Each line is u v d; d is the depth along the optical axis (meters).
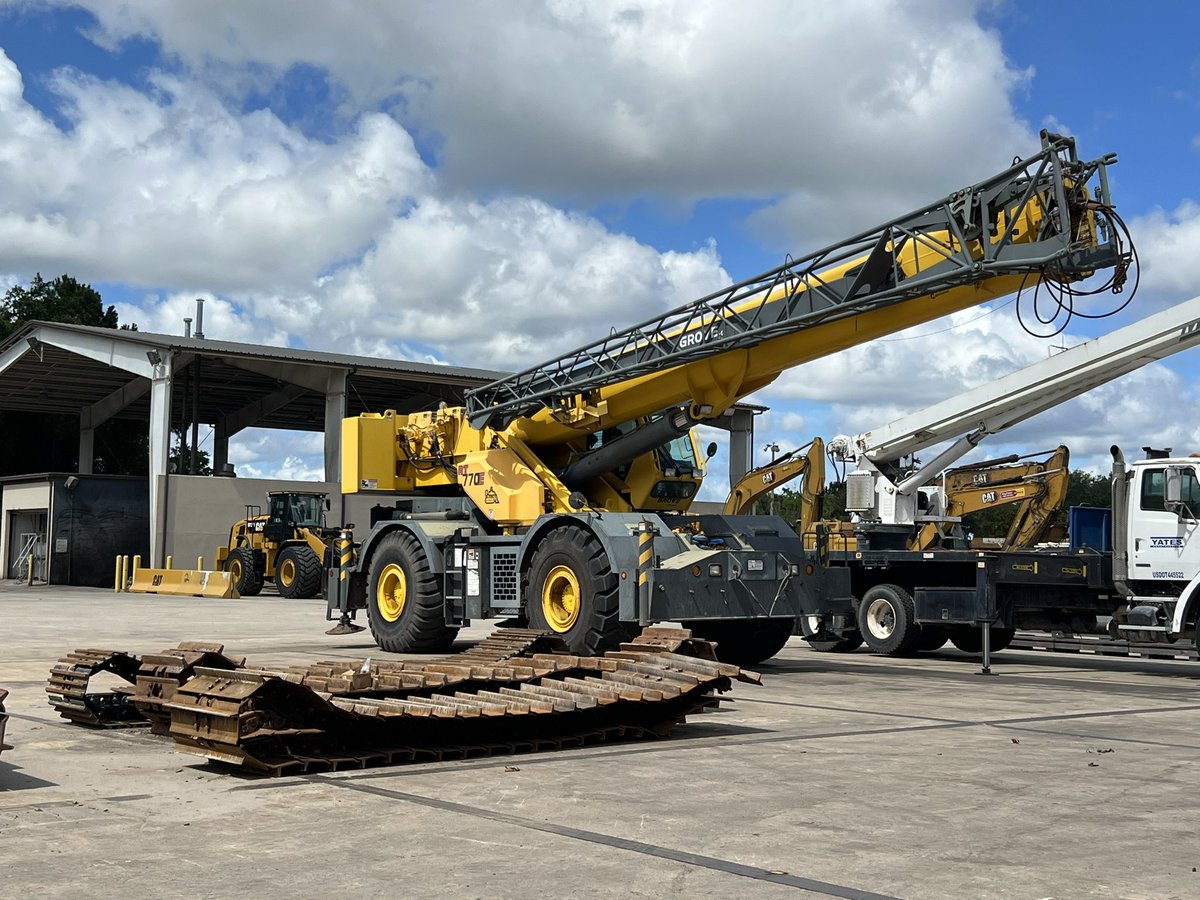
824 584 13.28
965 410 17.88
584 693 8.17
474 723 7.70
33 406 51.25
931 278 11.53
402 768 7.09
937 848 5.16
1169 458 13.97
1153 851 5.14
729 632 14.32
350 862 4.85
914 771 7.03
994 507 19.06
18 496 43.44
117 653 8.52
